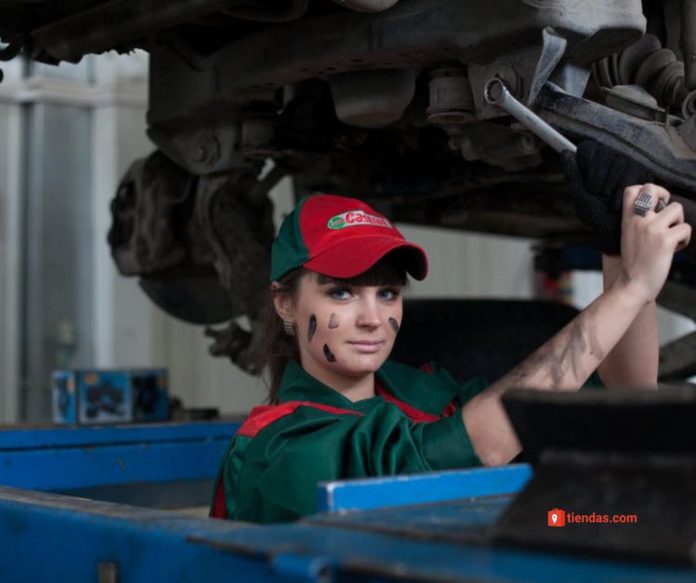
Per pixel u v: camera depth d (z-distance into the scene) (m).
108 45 2.16
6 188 6.43
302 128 2.47
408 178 2.72
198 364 6.68
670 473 0.91
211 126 2.50
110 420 3.25
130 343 6.50
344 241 1.63
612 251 1.62
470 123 2.07
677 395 0.88
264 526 1.15
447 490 1.27
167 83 2.45
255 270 2.77
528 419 0.99
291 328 1.76
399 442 1.44
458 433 1.46
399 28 1.85
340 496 1.18
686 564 0.84
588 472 0.96
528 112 1.64
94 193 6.60
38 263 6.43
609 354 1.80
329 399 1.66
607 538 0.89
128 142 6.60
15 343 6.37
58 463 2.61
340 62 1.97
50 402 6.40
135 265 2.95
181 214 2.91
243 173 2.65
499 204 3.00
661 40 2.32
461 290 7.74
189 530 1.18
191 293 3.10
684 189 1.70
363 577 0.94
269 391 1.85
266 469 1.48
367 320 1.64
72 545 1.33
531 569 0.85
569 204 3.15
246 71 2.18
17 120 6.48
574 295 7.71
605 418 0.93
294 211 1.73
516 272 7.94
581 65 1.85
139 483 2.74
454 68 1.89
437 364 2.09
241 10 1.95
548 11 1.69
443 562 0.89
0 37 2.26
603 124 1.72
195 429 2.84
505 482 1.33
